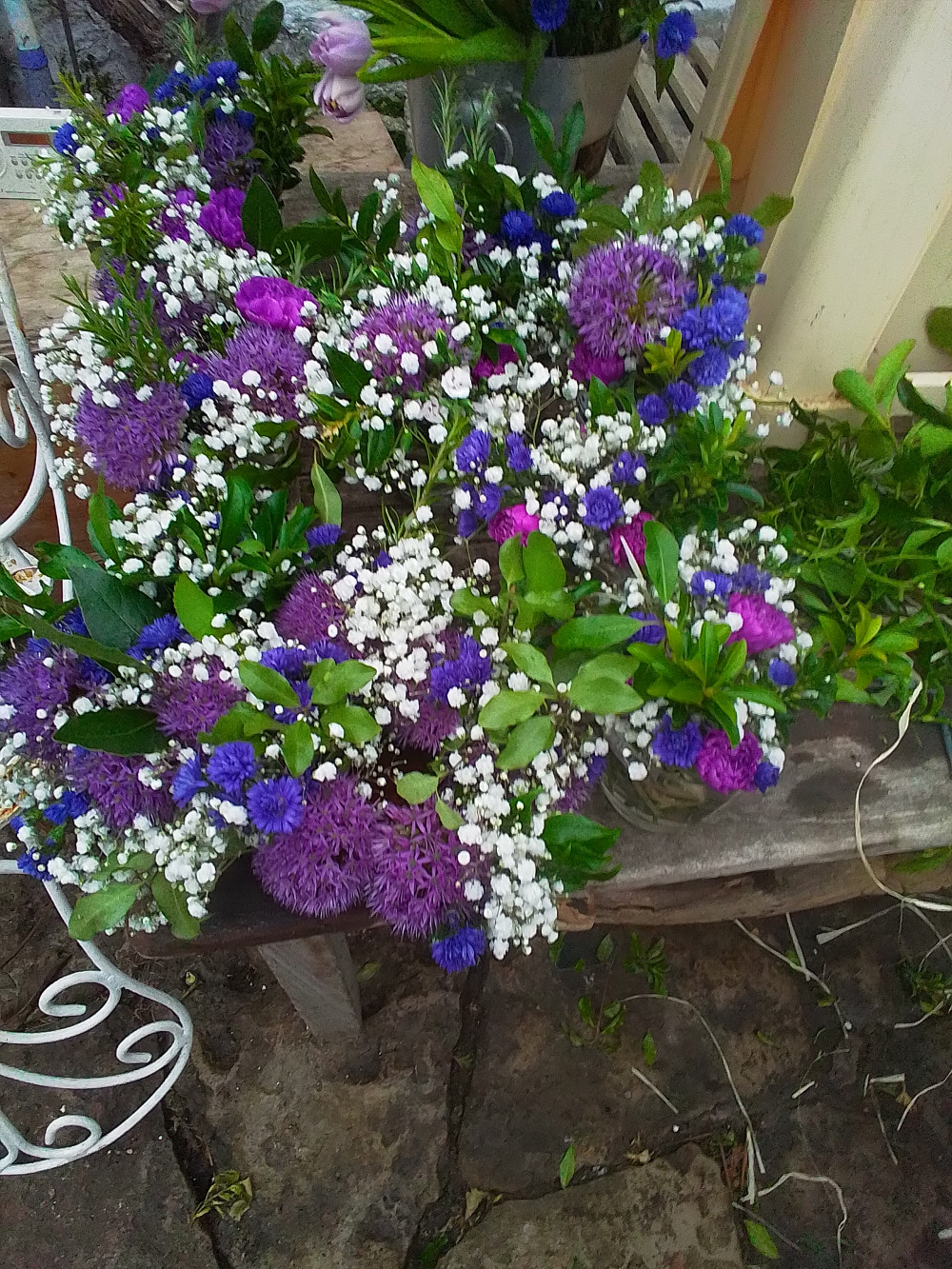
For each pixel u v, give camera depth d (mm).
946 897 1408
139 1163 1189
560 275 780
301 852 604
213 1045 1267
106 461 727
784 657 654
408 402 713
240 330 767
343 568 732
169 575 692
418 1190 1184
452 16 856
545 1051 1274
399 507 948
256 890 718
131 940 714
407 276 787
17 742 625
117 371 761
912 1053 1306
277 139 993
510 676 641
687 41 892
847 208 833
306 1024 1276
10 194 1124
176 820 636
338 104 899
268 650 618
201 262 796
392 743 683
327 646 637
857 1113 1263
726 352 749
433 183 726
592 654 641
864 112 785
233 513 673
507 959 1330
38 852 665
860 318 899
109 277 856
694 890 1066
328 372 744
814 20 833
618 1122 1236
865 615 719
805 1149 1235
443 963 625
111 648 610
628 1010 1311
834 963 1367
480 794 627
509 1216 1175
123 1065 1244
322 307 788
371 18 872
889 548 833
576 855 621
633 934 1354
